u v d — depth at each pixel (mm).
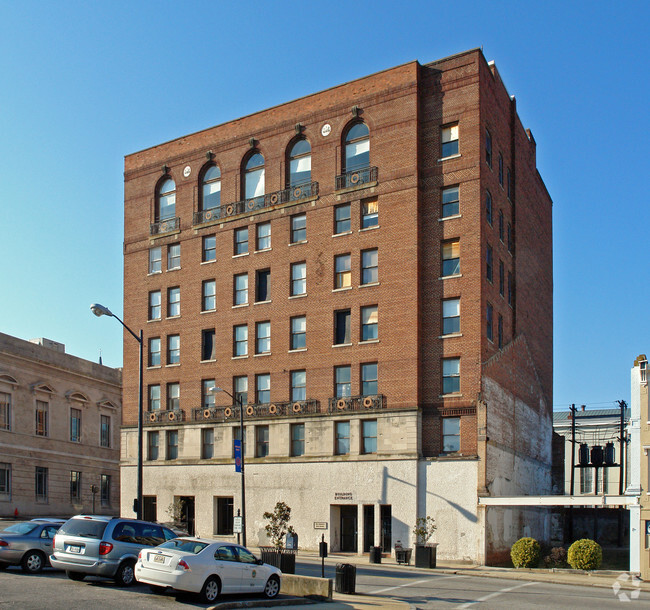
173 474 55562
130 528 25562
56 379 72875
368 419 47906
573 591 31234
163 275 59188
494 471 46219
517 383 53438
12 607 20062
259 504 51000
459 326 46625
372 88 51094
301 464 49719
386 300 48469
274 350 52594
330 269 51031
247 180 56500
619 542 67188
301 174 53812
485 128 49250
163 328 58469
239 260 55281
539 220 64375
